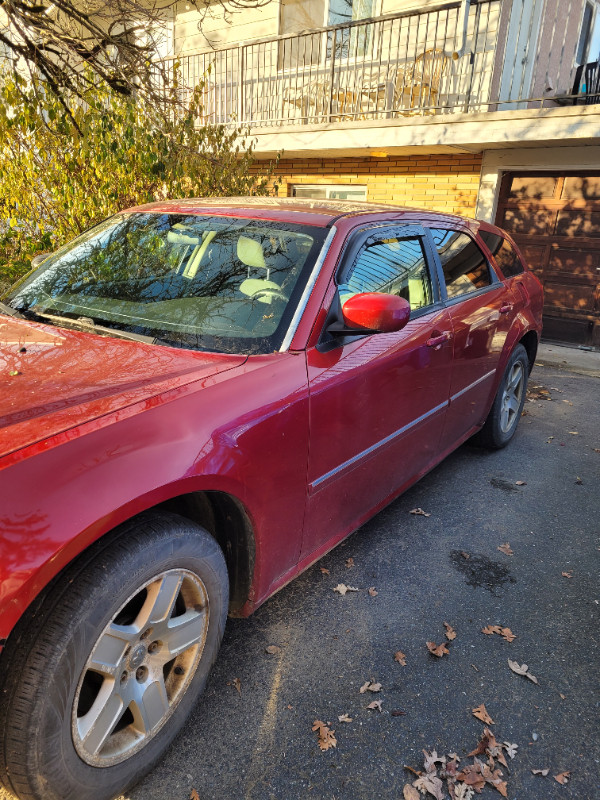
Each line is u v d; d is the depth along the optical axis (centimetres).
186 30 1155
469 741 205
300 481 225
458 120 763
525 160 826
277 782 186
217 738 199
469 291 372
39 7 390
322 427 231
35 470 145
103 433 161
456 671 237
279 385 212
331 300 245
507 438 470
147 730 176
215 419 186
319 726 206
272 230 268
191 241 275
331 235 260
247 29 1091
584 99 836
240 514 203
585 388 668
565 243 834
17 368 193
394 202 960
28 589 137
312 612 266
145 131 545
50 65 420
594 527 358
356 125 842
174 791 181
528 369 484
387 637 253
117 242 290
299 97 995
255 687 222
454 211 906
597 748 206
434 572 303
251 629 253
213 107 1121
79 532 144
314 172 1034
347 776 189
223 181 625
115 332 230
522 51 891
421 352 297
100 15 420
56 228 541
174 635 181
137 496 157
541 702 224
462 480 414
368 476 278
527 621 270
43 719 143
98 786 163
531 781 192
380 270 283
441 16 895
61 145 507
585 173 799
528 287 463
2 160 520
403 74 874
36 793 149
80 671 150
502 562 315
